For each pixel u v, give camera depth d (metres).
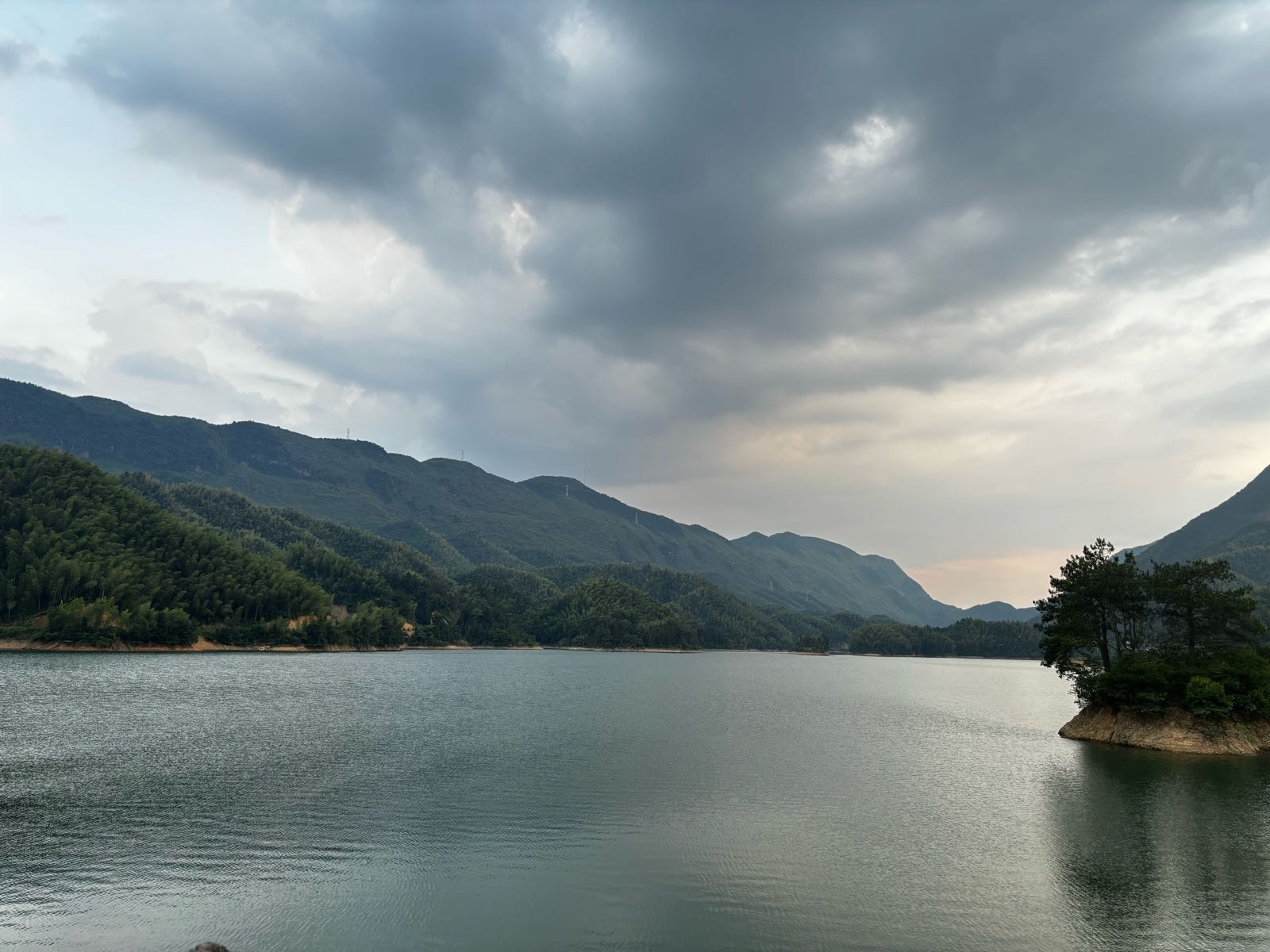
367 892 36.44
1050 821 51.81
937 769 72.31
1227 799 59.47
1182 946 32.03
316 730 88.75
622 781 62.28
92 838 43.91
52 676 146.00
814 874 40.00
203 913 33.69
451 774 63.56
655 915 34.28
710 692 173.50
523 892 36.66
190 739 79.81
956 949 31.45
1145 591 97.38
